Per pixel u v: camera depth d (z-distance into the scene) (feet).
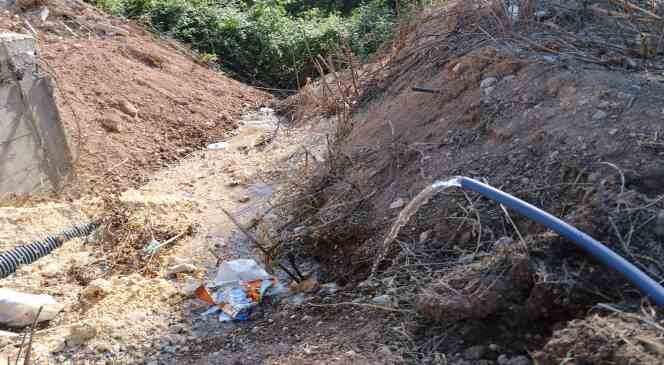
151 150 28.25
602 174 12.58
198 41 45.91
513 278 10.76
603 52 17.19
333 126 26.37
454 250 13.64
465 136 16.79
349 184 18.37
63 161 24.82
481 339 10.81
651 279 9.54
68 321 15.51
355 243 16.17
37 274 17.60
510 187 13.97
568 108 14.98
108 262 18.21
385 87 24.20
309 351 11.89
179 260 17.98
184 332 14.53
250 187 23.29
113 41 36.50
